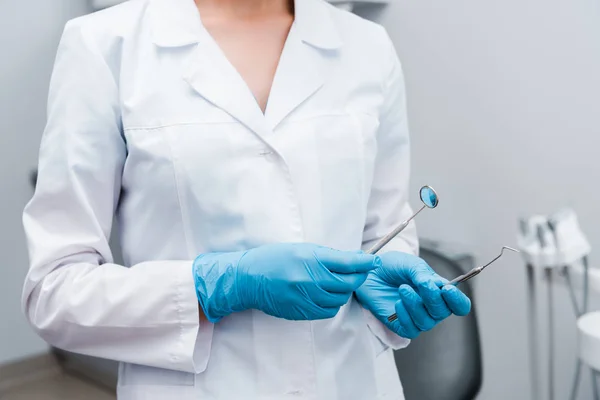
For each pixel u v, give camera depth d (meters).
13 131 2.12
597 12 1.30
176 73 0.84
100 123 0.82
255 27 0.91
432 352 1.24
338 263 0.76
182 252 0.83
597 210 1.37
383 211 1.01
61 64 0.84
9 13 2.04
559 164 1.42
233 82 0.84
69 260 0.83
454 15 1.56
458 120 1.59
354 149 0.88
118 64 0.85
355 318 0.91
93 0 1.99
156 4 0.88
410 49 1.67
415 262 0.89
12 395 2.21
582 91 1.35
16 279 2.22
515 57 1.46
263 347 0.82
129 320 0.80
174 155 0.80
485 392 1.65
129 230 0.86
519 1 1.43
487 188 1.56
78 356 2.29
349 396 0.87
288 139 0.84
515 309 1.54
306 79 0.87
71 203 0.82
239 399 0.81
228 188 0.81
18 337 2.27
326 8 0.96
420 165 1.70
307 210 0.84
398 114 0.99
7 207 2.16
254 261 0.77
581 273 1.28
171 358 0.80
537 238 1.30
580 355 1.07
